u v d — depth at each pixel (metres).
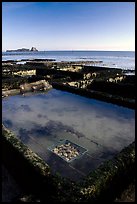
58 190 4.77
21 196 5.55
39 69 28.44
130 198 5.50
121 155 6.04
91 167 6.23
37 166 5.50
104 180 5.08
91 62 64.06
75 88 15.08
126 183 5.91
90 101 13.16
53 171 6.02
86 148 7.36
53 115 10.71
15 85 16.84
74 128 9.05
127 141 7.86
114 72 23.73
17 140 6.91
